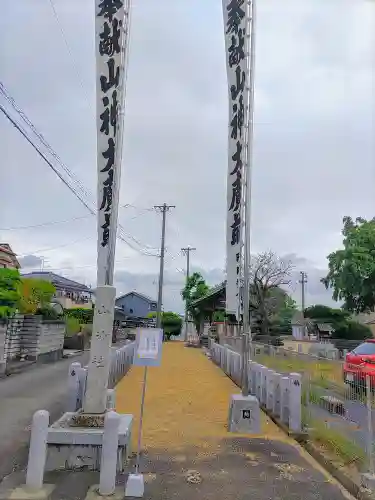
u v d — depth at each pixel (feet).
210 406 31.40
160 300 123.85
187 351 91.97
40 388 37.40
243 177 26.07
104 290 19.89
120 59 22.26
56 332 64.85
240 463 18.81
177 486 16.06
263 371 31.68
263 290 99.45
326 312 110.52
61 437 17.10
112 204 21.42
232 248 25.91
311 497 15.46
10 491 15.07
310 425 23.81
